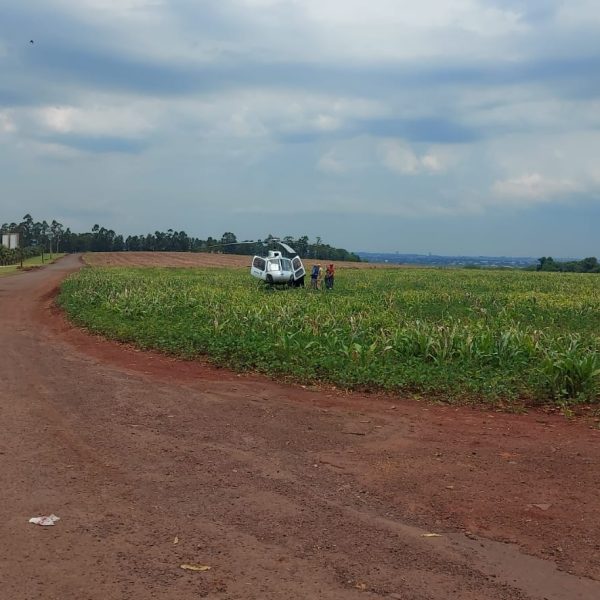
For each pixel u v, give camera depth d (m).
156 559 4.38
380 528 4.98
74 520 4.98
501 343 11.77
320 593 3.99
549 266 90.81
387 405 9.18
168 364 12.44
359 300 24.16
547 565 4.43
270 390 10.04
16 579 4.06
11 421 7.83
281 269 32.47
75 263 88.88
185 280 37.53
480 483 6.00
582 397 9.24
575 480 6.10
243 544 4.64
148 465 6.34
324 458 6.68
